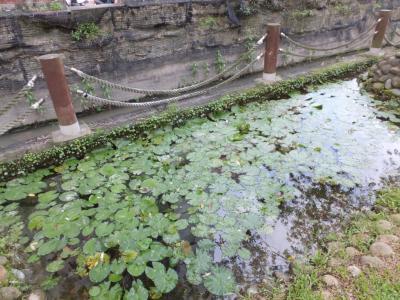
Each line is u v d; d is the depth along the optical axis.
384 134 5.09
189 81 6.59
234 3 6.43
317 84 7.25
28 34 4.63
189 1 5.88
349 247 2.98
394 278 2.55
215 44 6.57
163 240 3.26
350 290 2.52
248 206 3.69
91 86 5.43
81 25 4.95
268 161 4.44
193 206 3.70
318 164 4.35
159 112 5.59
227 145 4.85
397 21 9.91
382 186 3.95
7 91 4.79
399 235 3.03
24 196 3.91
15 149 4.52
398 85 6.33
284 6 7.19
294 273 2.86
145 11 5.46
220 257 3.11
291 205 3.74
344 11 8.41
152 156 4.64
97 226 3.41
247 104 6.18
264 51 6.64
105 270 2.94
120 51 5.52
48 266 3.02
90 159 4.59
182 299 2.73
